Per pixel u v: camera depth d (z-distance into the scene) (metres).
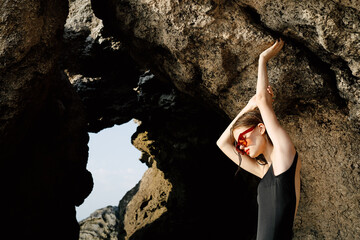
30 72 5.28
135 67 12.46
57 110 8.91
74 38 12.28
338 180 4.45
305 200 4.84
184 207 14.42
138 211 17.45
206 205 14.15
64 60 12.34
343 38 3.75
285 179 1.56
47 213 8.98
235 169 13.48
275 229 1.51
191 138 13.02
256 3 4.10
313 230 4.75
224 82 4.76
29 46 4.99
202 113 12.10
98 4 5.75
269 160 1.73
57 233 9.46
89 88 12.49
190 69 4.93
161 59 5.39
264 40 4.25
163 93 11.94
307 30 4.00
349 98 4.14
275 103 4.50
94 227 18.73
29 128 7.45
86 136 10.77
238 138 1.77
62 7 5.61
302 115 4.56
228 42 4.45
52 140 8.97
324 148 4.48
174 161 14.34
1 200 7.34
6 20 4.70
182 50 4.76
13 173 7.58
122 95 12.91
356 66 3.87
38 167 8.47
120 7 5.08
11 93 5.19
